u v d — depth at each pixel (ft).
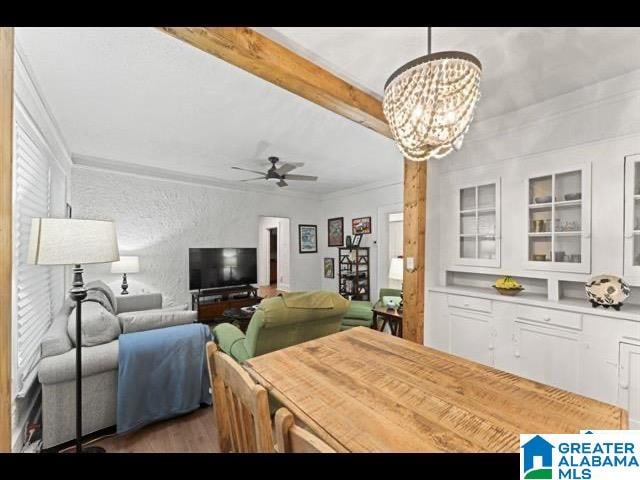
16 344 6.10
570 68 6.66
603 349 6.61
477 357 8.80
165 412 7.22
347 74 6.89
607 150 7.07
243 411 3.01
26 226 6.97
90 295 9.86
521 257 8.51
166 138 11.36
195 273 16.87
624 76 6.86
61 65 6.77
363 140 11.60
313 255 23.07
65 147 11.68
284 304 7.32
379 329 14.47
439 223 10.46
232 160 14.21
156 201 16.17
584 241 7.35
